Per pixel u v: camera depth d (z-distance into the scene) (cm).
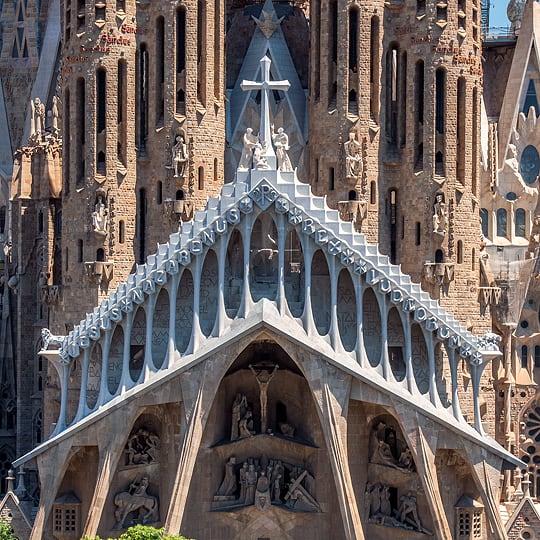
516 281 17450
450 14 16275
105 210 16150
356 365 15162
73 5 16275
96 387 15612
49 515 15512
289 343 15162
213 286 15475
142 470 15738
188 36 16375
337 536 15875
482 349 15325
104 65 16150
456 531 15600
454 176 16250
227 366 15162
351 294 15512
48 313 17612
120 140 16262
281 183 15162
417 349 15575
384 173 16488
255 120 17212
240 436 15912
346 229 15212
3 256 19712
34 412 18088
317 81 16650
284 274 15412
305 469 15962
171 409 15662
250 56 17638
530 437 17412
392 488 15850
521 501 16062
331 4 16525
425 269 16188
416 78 16362
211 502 15888
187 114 16338
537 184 18262
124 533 14962
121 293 15200
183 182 16275
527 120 18775
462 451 15275
